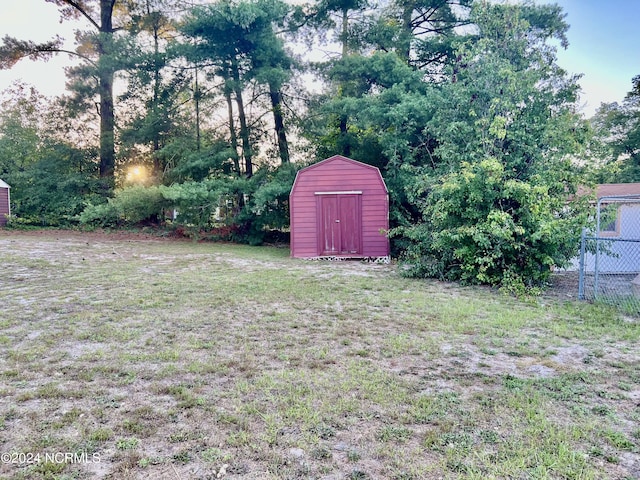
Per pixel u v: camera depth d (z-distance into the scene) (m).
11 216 17.86
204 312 5.46
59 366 3.56
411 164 12.75
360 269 9.86
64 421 2.64
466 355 3.96
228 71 16.48
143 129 17.16
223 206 16.38
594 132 7.90
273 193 14.65
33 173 18.48
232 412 2.79
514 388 3.21
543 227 6.80
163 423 2.64
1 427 2.56
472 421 2.69
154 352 3.93
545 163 7.82
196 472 2.14
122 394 3.05
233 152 16.39
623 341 4.41
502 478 2.11
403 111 11.90
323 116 15.95
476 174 7.51
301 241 12.40
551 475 2.13
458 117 9.44
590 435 2.53
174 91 17.36
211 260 10.86
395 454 2.32
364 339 4.43
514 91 8.31
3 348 3.98
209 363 3.67
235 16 14.06
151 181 16.95
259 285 7.35
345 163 12.38
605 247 7.72
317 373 3.48
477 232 7.34
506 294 6.88
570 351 4.09
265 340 4.37
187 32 15.31
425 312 5.62
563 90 8.41
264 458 2.28
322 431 2.56
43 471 2.13
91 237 15.98
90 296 6.23
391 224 13.20
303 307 5.85
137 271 8.66
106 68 16.17
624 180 19.50
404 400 2.99
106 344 4.14
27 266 8.81
